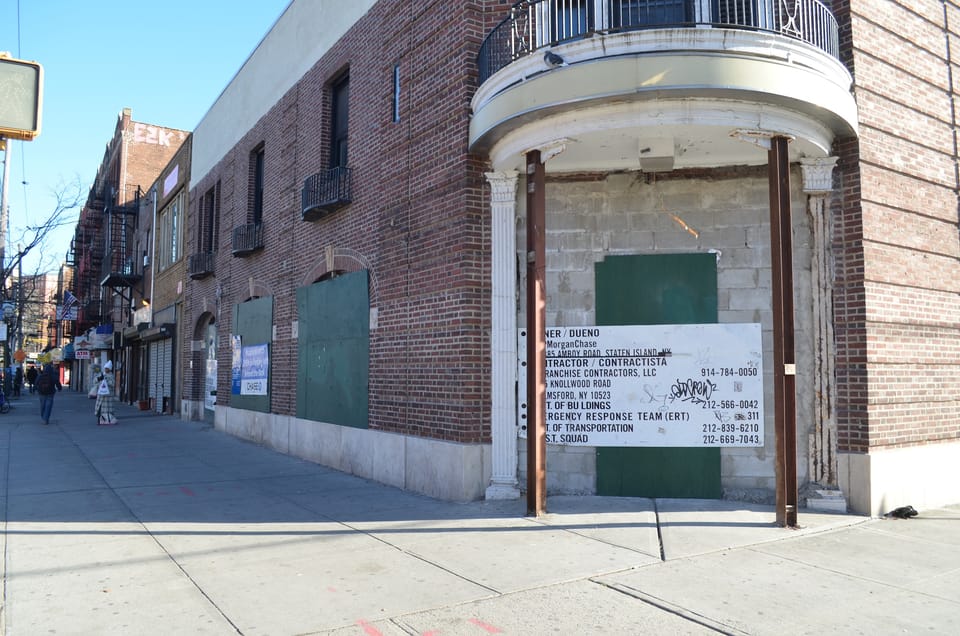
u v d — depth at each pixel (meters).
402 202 10.19
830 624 4.59
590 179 8.68
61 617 4.74
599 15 7.96
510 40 8.43
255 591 5.27
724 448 8.23
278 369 14.47
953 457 8.73
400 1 10.57
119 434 17.55
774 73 6.93
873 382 7.91
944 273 9.07
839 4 8.48
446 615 4.76
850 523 7.31
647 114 7.09
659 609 4.86
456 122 9.03
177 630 4.51
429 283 9.42
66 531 7.19
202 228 20.89
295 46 14.55
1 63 4.98
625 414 8.41
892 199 8.46
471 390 8.61
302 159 13.84
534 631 4.48
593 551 6.26
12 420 22.47
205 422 20.44
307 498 8.98
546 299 8.65
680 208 8.50
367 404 10.77
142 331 28.00
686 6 7.96
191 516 7.92
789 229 7.20
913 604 4.97
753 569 5.75
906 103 8.85
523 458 8.65
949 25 9.69
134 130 35.22
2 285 25.88
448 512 7.93
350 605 4.96
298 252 13.79
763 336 8.22
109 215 35.50
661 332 8.39
